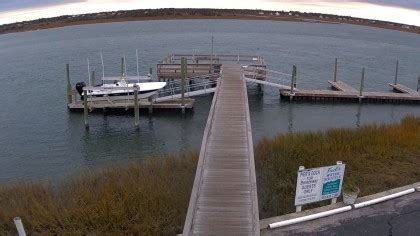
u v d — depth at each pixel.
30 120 27.34
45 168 20.20
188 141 23.59
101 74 40.50
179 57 37.94
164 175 15.03
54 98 32.38
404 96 31.27
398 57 51.69
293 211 12.42
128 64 44.97
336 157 16.41
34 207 12.71
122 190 13.34
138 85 27.00
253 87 35.59
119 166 17.19
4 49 55.34
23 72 41.53
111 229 11.46
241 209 11.09
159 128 25.75
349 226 10.84
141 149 22.48
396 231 10.60
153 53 50.94
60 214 12.08
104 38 62.81
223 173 13.06
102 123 26.72
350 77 40.94
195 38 62.38
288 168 15.67
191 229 10.11
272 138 20.08
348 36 67.88
